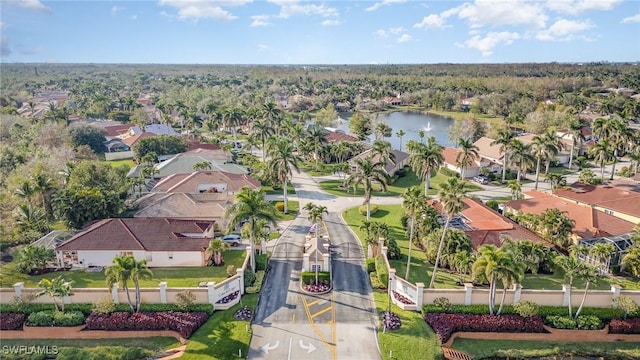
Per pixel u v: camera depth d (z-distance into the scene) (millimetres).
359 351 46156
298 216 86312
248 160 125500
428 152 93812
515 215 80250
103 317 49469
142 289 52438
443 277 61156
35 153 102625
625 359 47938
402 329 49469
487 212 77438
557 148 113562
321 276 60000
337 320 51531
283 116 181250
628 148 132750
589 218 74000
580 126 132875
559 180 103875
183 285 58281
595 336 50281
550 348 48875
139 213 75625
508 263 48656
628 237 67938
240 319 50969
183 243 65188
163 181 95625
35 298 51656
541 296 53469
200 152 121875
